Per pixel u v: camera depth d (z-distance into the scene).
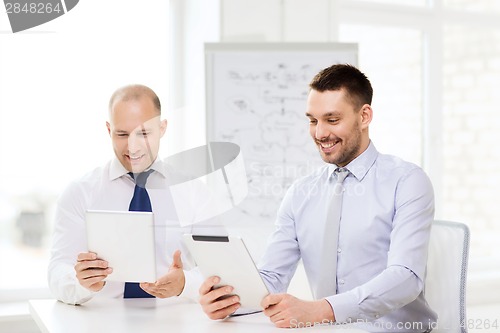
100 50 3.44
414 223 2.04
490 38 4.25
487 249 4.23
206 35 3.46
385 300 1.91
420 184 2.10
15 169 3.36
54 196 3.41
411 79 4.06
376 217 2.13
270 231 3.36
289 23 3.55
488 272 4.06
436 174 4.08
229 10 3.39
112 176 2.48
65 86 3.40
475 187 4.21
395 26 4.00
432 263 2.20
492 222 4.25
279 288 2.22
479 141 4.22
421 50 4.09
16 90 3.34
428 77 4.07
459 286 2.10
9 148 3.34
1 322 3.01
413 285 1.96
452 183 4.14
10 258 3.38
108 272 2.00
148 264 1.94
